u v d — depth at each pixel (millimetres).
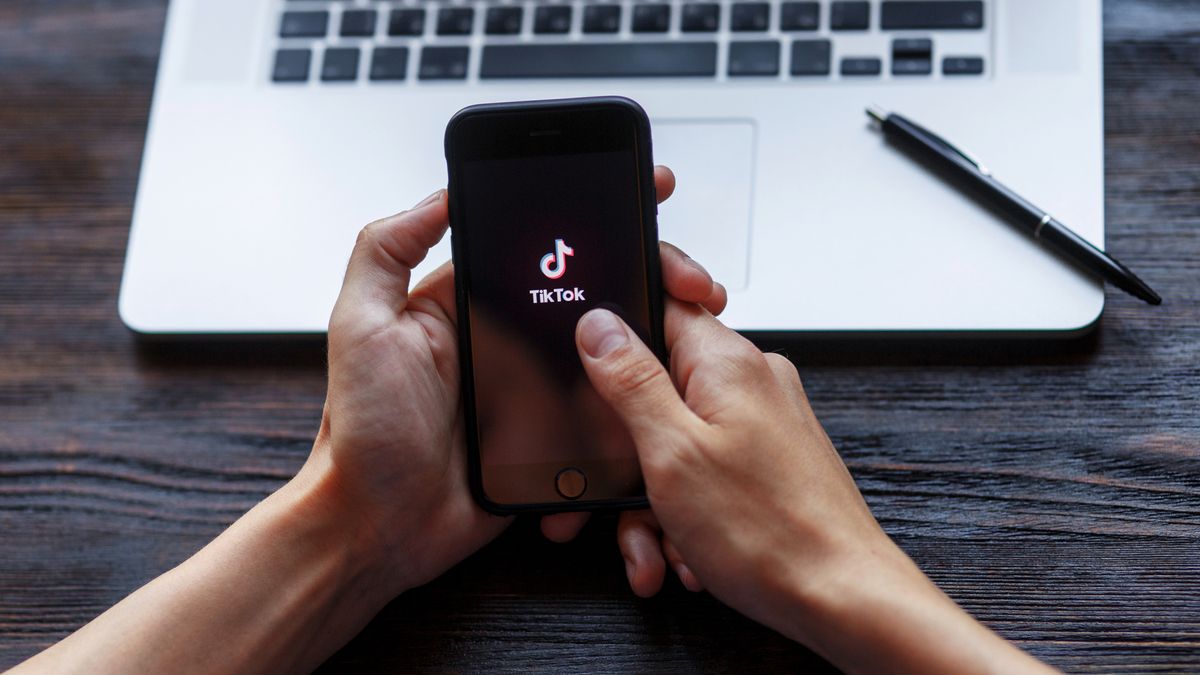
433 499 583
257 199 689
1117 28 693
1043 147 647
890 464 617
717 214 657
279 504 582
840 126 666
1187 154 663
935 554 596
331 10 723
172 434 666
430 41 712
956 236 634
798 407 576
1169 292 632
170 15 734
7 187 744
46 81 773
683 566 587
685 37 694
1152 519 587
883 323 624
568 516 601
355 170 693
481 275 578
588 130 571
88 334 697
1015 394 622
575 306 578
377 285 582
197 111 710
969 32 672
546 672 589
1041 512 597
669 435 523
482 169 574
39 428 675
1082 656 569
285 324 665
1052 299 615
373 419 556
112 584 634
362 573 587
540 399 579
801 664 575
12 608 632
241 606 561
